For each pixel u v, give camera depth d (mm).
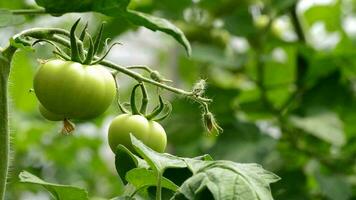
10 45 2303
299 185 5031
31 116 6414
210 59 5309
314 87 5309
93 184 6770
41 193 6234
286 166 5281
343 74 5477
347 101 5336
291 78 5590
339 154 5367
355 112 5426
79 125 6449
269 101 5312
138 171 2459
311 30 6434
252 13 5438
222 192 2109
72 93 2350
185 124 5238
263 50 5473
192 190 2154
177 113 5234
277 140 5039
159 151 2732
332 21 6363
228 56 5410
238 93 5230
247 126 5016
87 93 2363
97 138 6559
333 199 4883
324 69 5301
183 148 5551
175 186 2475
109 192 6781
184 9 5504
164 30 2447
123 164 2662
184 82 6613
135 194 2658
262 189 2156
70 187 2465
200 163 2291
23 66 5801
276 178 2238
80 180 6672
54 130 6316
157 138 2715
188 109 5203
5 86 2312
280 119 5285
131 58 8820
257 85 5480
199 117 5227
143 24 2424
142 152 2361
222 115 5145
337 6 6398
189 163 2281
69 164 6531
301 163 5402
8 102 2377
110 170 6910
